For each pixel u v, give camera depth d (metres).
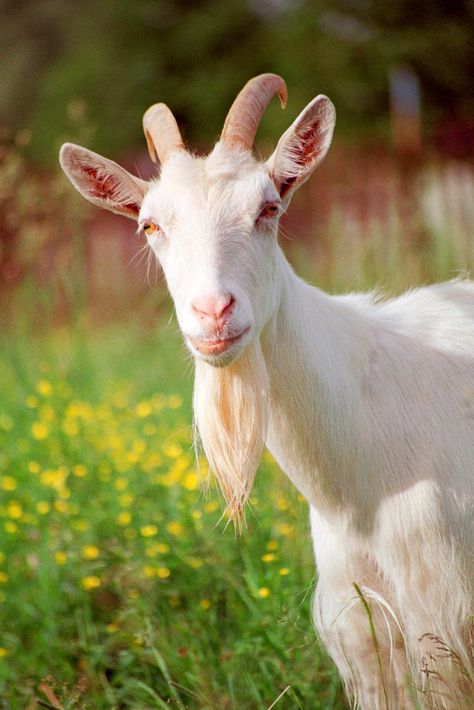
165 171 3.78
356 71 23.38
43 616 5.35
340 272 9.16
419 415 3.97
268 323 3.78
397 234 9.59
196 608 5.07
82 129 8.97
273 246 3.74
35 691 4.88
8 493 6.21
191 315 3.50
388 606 3.91
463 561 3.90
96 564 5.30
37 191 9.10
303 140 3.88
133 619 5.10
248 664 4.68
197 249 3.59
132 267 14.23
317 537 4.14
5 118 34.41
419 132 10.92
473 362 4.14
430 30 23.28
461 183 10.17
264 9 27.20
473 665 3.98
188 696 4.58
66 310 10.78
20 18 35.69
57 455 6.59
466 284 4.43
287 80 23.78
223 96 25.30
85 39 31.53
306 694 4.39
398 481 3.90
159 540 5.52
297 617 4.54
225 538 5.29
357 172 10.82
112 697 4.73
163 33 27.75
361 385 4.00
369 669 4.09
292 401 3.87
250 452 3.74
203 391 3.82
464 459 3.94
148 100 26.48
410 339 4.16
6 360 8.79
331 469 3.92
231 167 3.71
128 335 11.72
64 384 7.92
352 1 24.56
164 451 6.48
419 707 3.89
